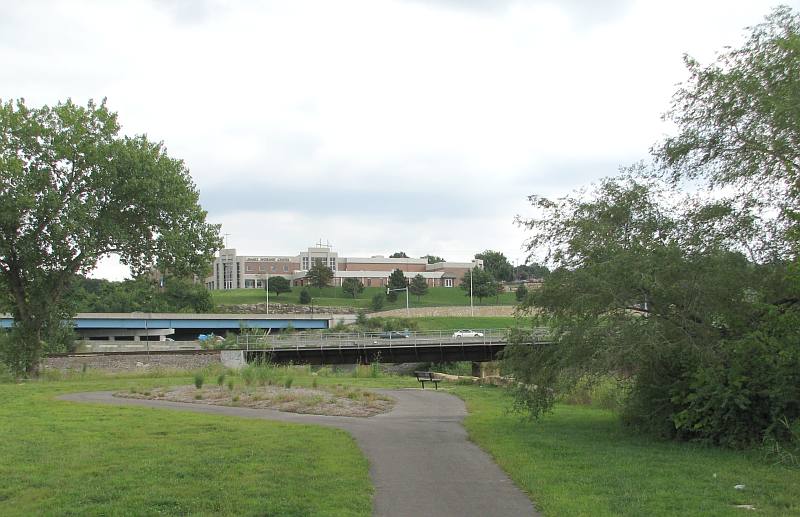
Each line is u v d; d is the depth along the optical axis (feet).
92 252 125.18
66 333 153.48
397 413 64.49
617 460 37.37
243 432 47.83
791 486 30.71
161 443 42.68
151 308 316.81
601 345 43.78
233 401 71.46
